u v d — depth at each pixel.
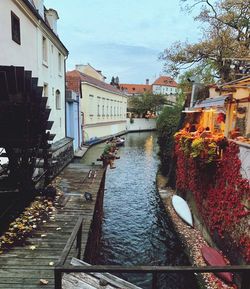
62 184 9.78
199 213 8.98
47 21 14.39
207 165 7.66
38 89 7.18
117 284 3.50
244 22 14.88
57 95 15.98
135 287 3.47
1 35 7.68
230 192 6.41
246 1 14.19
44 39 12.93
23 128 7.36
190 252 7.69
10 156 8.09
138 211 11.43
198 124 12.45
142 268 2.04
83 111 27.86
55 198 8.05
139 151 27.03
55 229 5.93
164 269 2.03
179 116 15.56
